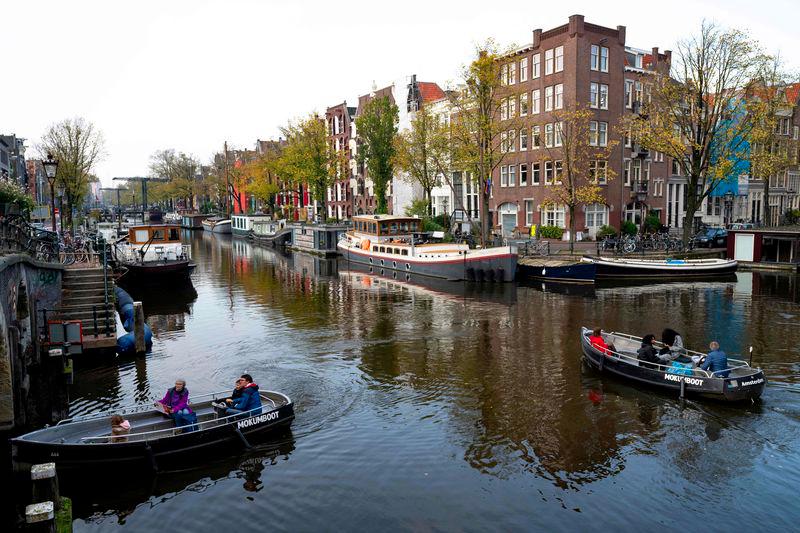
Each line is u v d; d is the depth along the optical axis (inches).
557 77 1845.5
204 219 3978.8
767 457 489.4
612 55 1856.5
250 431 520.7
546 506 425.4
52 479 376.5
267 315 1088.2
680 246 1676.9
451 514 417.4
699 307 1087.6
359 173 2979.8
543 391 645.3
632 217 1984.5
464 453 506.3
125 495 448.8
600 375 696.4
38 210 1860.2
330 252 2146.9
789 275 1472.7
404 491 448.5
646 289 1307.8
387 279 1562.5
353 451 512.7
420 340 875.4
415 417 582.9
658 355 676.1
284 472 478.9
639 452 501.4
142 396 658.8
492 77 1504.7
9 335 577.0
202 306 1194.6
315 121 2503.7
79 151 1899.6
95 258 1228.5
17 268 642.2
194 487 459.5
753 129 1505.9
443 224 2105.1
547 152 1889.8
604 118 1859.0
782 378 669.3
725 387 578.2
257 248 2588.6
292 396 644.7
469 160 1637.6
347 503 433.7
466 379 691.4
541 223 1947.6
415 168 1955.0
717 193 2226.9
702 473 465.7
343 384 682.8
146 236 1550.2
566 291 1296.8
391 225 1771.7
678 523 403.9
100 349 808.3
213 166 4079.7
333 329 957.8
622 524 403.5
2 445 529.3
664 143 1529.3
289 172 2674.7
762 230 1568.7
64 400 645.9
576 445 516.7
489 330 932.6
